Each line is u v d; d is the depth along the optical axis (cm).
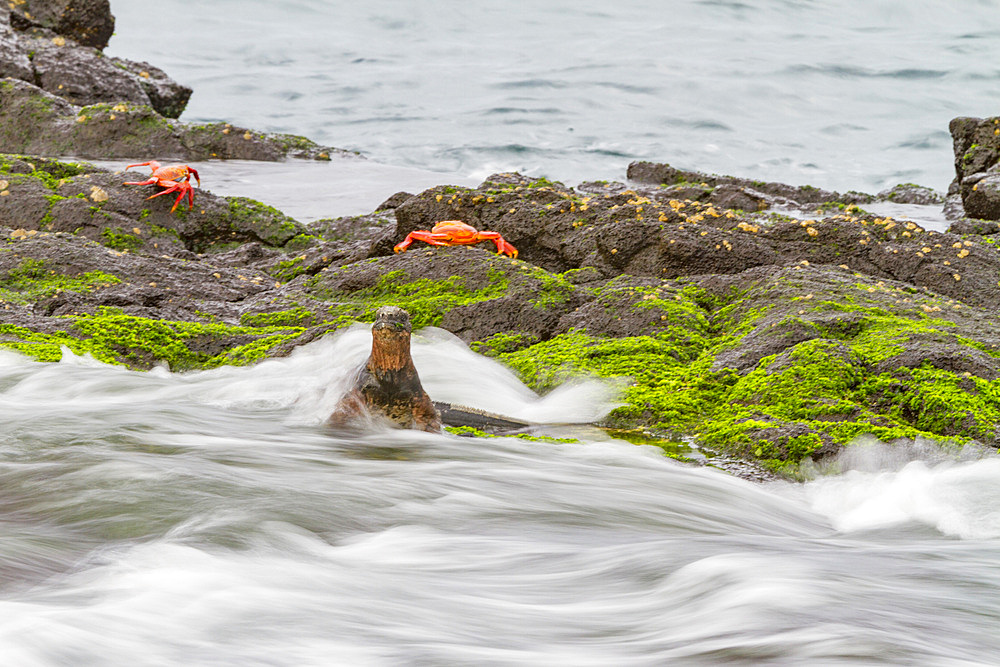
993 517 2227
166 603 1438
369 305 3853
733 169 11319
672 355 3316
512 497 2211
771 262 4138
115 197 5288
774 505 2392
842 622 1417
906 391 2808
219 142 9244
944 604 1558
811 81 15238
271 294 4125
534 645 1349
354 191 8150
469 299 3766
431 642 1351
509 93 14762
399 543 1869
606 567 1731
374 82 15588
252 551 1738
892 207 8138
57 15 10325
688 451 2727
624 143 12188
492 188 4831
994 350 3066
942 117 13600
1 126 8881
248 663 1255
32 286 4059
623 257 4194
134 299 3941
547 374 3281
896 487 2439
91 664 1221
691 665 1267
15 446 2294
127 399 2961
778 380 2900
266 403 2916
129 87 10119
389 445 2575
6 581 1502
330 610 1466
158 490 2006
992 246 4328
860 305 3444
